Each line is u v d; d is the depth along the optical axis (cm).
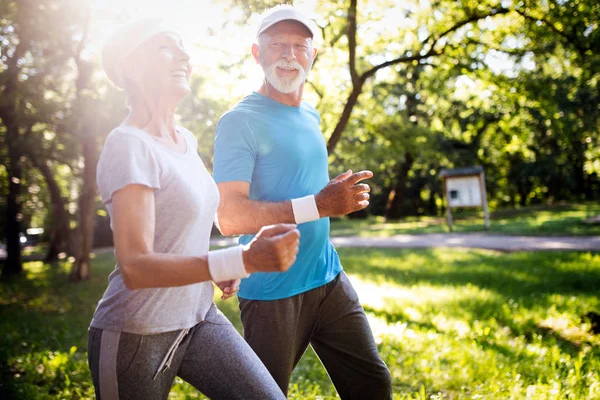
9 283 1627
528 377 432
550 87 975
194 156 199
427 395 404
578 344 578
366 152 1373
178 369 199
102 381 182
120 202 167
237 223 241
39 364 541
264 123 253
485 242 1698
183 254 187
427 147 1381
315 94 1049
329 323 263
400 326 629
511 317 691
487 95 1139
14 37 1232
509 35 900
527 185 4359
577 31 816
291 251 168
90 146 1459
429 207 4497
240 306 261
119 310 182
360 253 1634
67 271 1906
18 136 1395
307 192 259
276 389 198
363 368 265
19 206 2108
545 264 1158
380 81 1409
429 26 927
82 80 1339
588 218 2091
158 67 185
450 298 836
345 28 902
